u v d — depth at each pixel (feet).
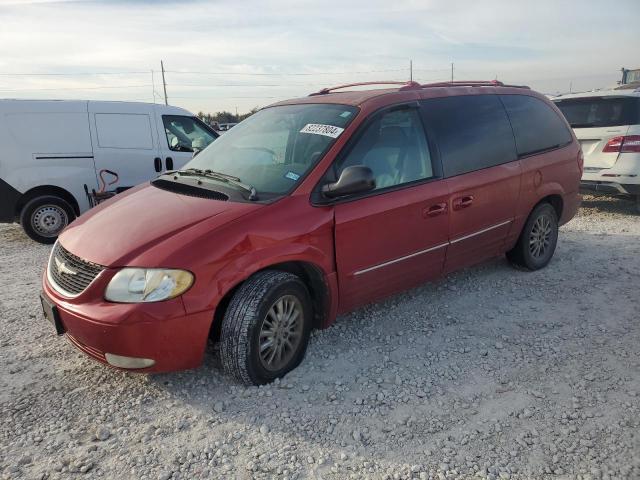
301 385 11.09
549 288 16.29
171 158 27.89
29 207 24.62
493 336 13.19
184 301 9.71
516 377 11.28
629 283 16.56
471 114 14.97
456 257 14.65
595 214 27.63
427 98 14.11
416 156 13.33
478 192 14.57
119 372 11.68
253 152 13.32
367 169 11.14
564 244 21.18
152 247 9.95
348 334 13.38
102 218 11.62
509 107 16.29
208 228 10.23
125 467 8.77
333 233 11.51
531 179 16.35
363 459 8.87
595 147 26.50
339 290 11.96
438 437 9.39
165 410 10.31
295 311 11.41
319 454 9.02
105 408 10.39
